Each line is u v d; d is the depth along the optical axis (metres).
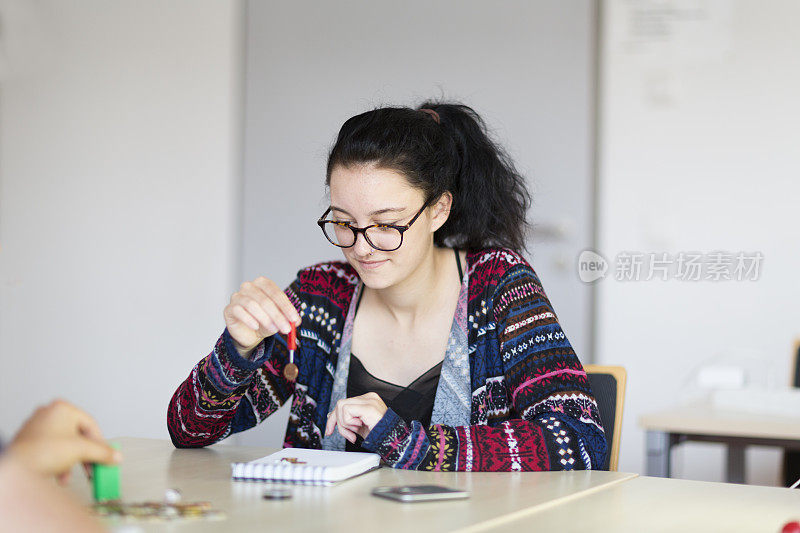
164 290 3.72
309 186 3.55
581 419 1.27
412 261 1.39
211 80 3.67
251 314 1.25
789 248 3.14
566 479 1.13
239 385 1.33
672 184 3.22
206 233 3.67
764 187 3.16
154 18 3.74
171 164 3.71
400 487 1.00
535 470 1.18
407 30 3.44
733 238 3.18
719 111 3.19
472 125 1.59
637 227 3.23
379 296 1.57
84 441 0.86
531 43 3.31
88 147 3.81
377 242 1.36
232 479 1.08
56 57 3.85
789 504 1.00
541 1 3.29
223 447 1.40
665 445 2.06
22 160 3.88
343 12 3.52
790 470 2.60
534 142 3.30
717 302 3.19
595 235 3.26
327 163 1.43
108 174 3.79
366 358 1.54
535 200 3.30
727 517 0.93
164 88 3.73
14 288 3.88
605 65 3.24
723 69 3.19
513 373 1.41
